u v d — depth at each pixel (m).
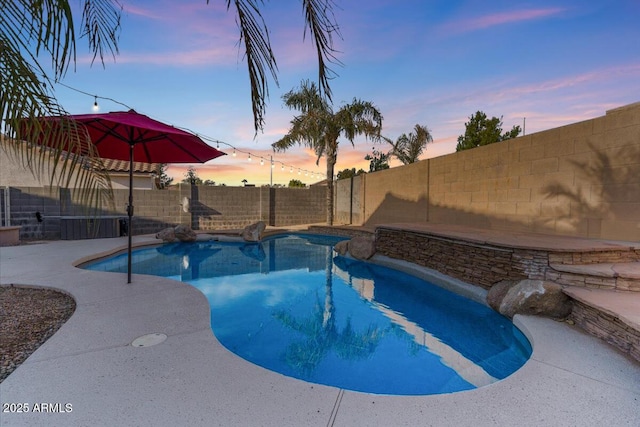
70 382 2.22
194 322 3.32
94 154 1.98
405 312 4.96
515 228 6.75
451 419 1.94
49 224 9.90
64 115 1.73
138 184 14.22
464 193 8.25
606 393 2.23
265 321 4.52
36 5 1.58
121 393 2.11
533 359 2.74
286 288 6.17
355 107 13.39
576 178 5.56
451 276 5.86
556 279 4.07
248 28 2.06
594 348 2.95
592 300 3.30
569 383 2.36
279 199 15.25
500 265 4.80
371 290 6.08
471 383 2.97
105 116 3.87
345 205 15.64
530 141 6.42
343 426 1.85
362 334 4.14
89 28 2.69
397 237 7.59
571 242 4.80
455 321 4.63
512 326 3.86
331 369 3.23
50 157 1.84
